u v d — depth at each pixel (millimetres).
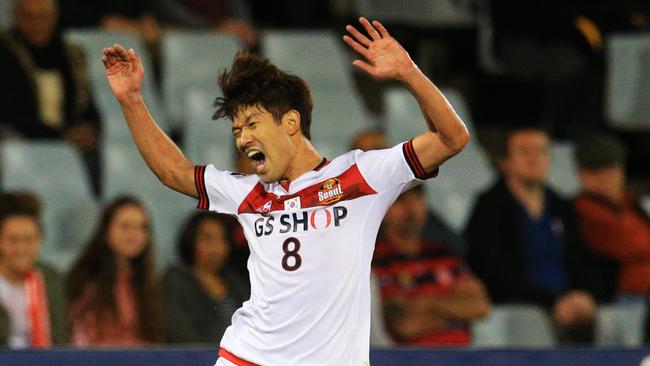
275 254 14398
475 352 19000
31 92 30016
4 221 22062
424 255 25797
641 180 37531
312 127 33844
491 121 38438
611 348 19359
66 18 33812
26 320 22047
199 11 36812
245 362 14461
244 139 14328
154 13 35844
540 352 19141
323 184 14391
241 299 24203
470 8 38531
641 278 29891
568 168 34281
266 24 39125
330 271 14203
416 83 13727
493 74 38094
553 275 28438
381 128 34594
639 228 30219
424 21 38406
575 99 38000
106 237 23359
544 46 38281
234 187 14930
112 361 18109
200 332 23469
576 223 29125
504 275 27703
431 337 25250
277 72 14523
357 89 38594
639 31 38688
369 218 14305
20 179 28375
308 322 14227
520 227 28109
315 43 36000
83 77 31156
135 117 15320
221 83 14602
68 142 30328
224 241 24000
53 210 27656
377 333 24328
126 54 15250
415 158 14094
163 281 23672
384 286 25312
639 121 37156
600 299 29156
